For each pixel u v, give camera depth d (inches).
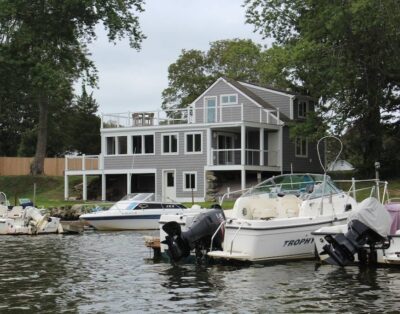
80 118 2960.1
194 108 1818.4
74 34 1587.1
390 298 481.7
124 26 1589.6
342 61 1540.4
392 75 1589.6
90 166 1926.7
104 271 639.8
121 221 1184.8
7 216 1155.3
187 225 733.9
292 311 445.1
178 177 1792.6
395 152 1744.6
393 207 663.1
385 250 628.7
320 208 715.4
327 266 647.8
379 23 1429.6
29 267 670.5
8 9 1453.0
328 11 1475.1
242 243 663.1
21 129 3019.2
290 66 1584.6
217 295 506.6
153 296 504.4
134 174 1918.1
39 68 1455.5
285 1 1699.1
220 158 1758.1
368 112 1633.9
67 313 444.1
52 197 1936.5
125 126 1891.0
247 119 1847.9
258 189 761.0
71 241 969.5
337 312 438.3
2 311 450.3
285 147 1865.2
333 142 1784.0
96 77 1628.9
